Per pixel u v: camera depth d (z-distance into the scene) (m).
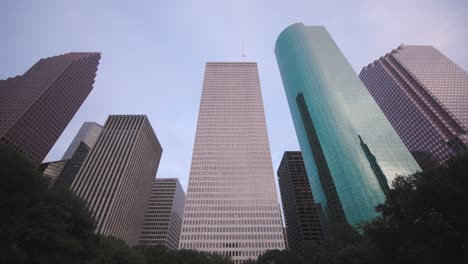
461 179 35.12
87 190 157.00
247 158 192.00
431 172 39.66
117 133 194.50
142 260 66.69
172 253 84.50
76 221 43.75
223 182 178.12
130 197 173.62
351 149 155.00
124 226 162.50
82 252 42.06
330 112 174.75
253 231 155.00
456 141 186.88
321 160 167.38
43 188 41.41
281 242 150.62
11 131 160.88
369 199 134.12
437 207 35.94
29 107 175.12
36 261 32.62
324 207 158.12
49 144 186.25
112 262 59.84
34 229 33.41
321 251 82.94
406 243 39.56
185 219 159.62
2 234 30.33
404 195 42.00
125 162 174.25
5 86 193.50
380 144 157.62
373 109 176.00
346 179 145.38
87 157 174.88
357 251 60.56
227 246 148.12
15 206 34.38
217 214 162.00
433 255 34.31
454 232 33.38
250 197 170.88
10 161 36.84
